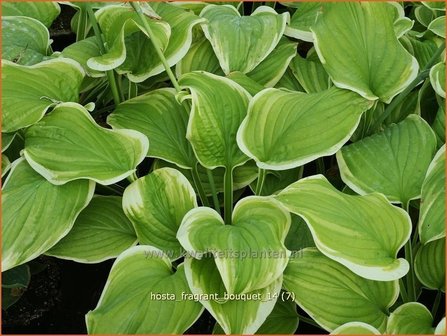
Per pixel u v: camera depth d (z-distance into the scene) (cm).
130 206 81
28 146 82
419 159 86
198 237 74
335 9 90
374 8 90
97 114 105
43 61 89
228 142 86
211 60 100
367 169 86
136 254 78
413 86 90
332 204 79
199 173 95
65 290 103
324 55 88
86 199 81
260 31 98
